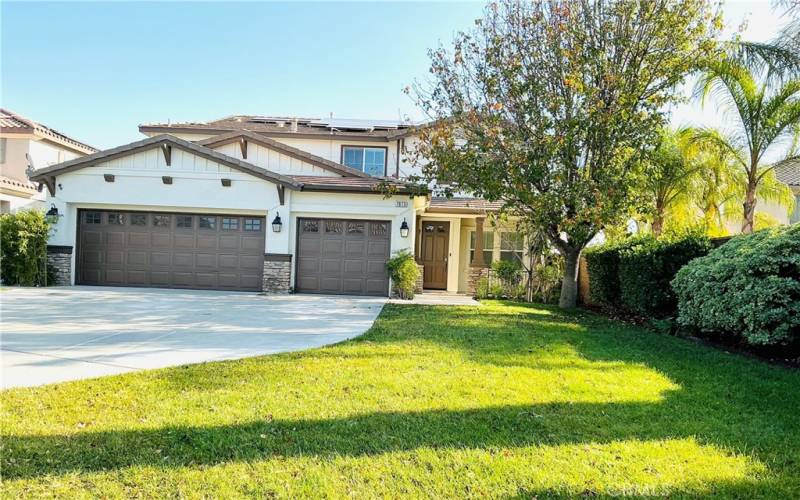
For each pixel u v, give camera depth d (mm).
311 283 15031
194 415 4062
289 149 16547
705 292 8008
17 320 8742
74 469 3115
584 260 15547
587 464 3309
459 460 3336
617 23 11312
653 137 11117
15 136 19453
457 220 18047
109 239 15117
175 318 9438
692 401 4785
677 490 2973
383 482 3037
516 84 11461
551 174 11172
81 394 4551
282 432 3764
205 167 14727
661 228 14383
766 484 3061
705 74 12078
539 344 7387
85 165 14672
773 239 7324
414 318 10031
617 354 6961
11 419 3895
